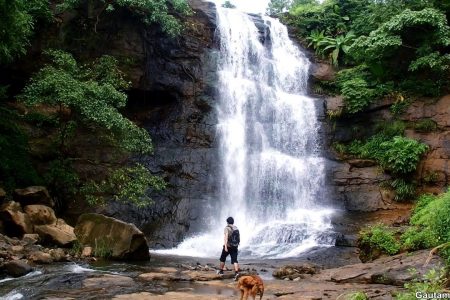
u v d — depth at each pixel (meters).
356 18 29.16
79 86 16.92
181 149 22.59
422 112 23.03
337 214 21.39
